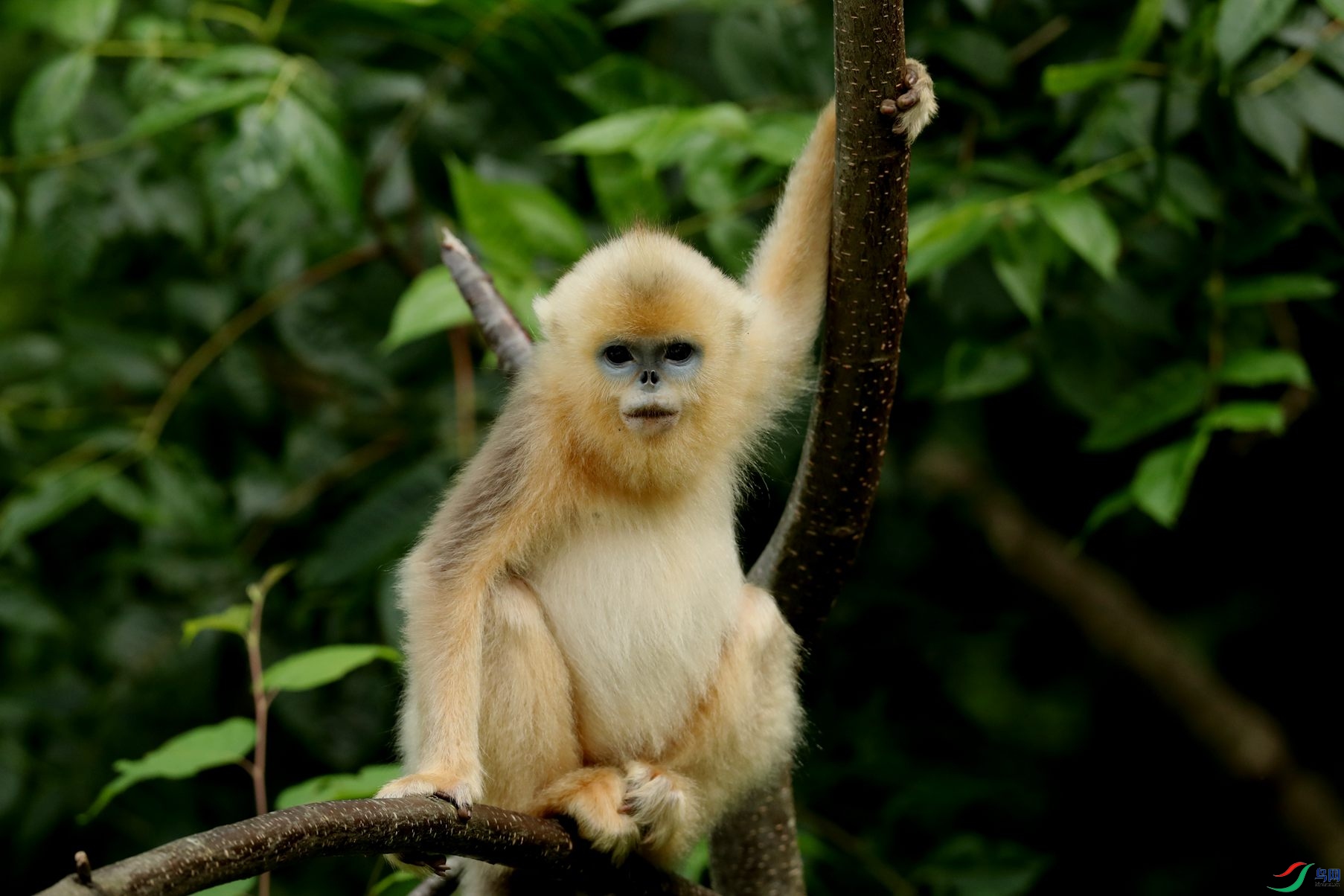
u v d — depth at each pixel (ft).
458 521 22.94
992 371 32.96
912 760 40.32
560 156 37.96
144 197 37.42
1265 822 43.57
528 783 22.43
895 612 41.11
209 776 39.09
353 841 16.63
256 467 38.55
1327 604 41.57
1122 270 34.19
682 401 23.26
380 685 37.01
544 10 34.73
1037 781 42.78
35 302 43.88
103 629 38.65
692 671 23.45
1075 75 29.17
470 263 28.68
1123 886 42.68
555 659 22.71
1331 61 29.55
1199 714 43.55
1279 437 38.78
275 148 32.07
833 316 21.67
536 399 23.75
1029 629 44.19
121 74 39.70
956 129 36.01
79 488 35.60
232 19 36.24
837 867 35.47
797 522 23.91
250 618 26.02
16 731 38.14
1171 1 31.48
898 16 19.52
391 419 39.45
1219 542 42.11
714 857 27.37
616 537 23.85
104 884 13.44
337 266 38.37
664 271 23.56
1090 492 42.06
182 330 39.86
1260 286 31.63
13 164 34.27
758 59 34.96
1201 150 33.55
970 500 44.55
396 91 36.65
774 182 35.14
